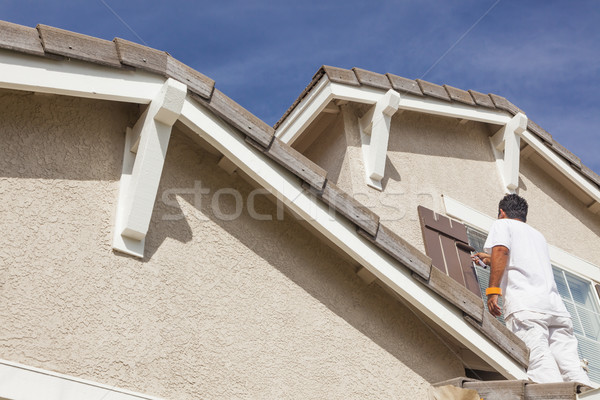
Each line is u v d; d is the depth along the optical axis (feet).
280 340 14.51
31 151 13.24
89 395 11.85
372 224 15.08
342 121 22.86
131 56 13.37
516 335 16.72
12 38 12.20
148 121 13.69
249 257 15.02
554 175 28.40
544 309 16.87
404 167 23.48
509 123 26.25
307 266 15.74
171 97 13.38
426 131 25.05
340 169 22.31
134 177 13.62
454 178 24.64
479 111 25.50
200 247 14.47
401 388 15.47
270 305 14.79
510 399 14.02
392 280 15.08
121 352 12.57
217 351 13.64
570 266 26.32
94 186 13.69
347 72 22.12
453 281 15.67
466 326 15.52
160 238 14.06
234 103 14.32
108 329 12.63
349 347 15.33
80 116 14.11
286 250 15.64
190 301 13.80
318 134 24.03
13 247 12.34
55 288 12.42
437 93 24.08
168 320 13.35
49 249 12.67
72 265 12.78
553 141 27.53
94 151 13.98
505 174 26.11
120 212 13.67
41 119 13.60
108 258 13.21
